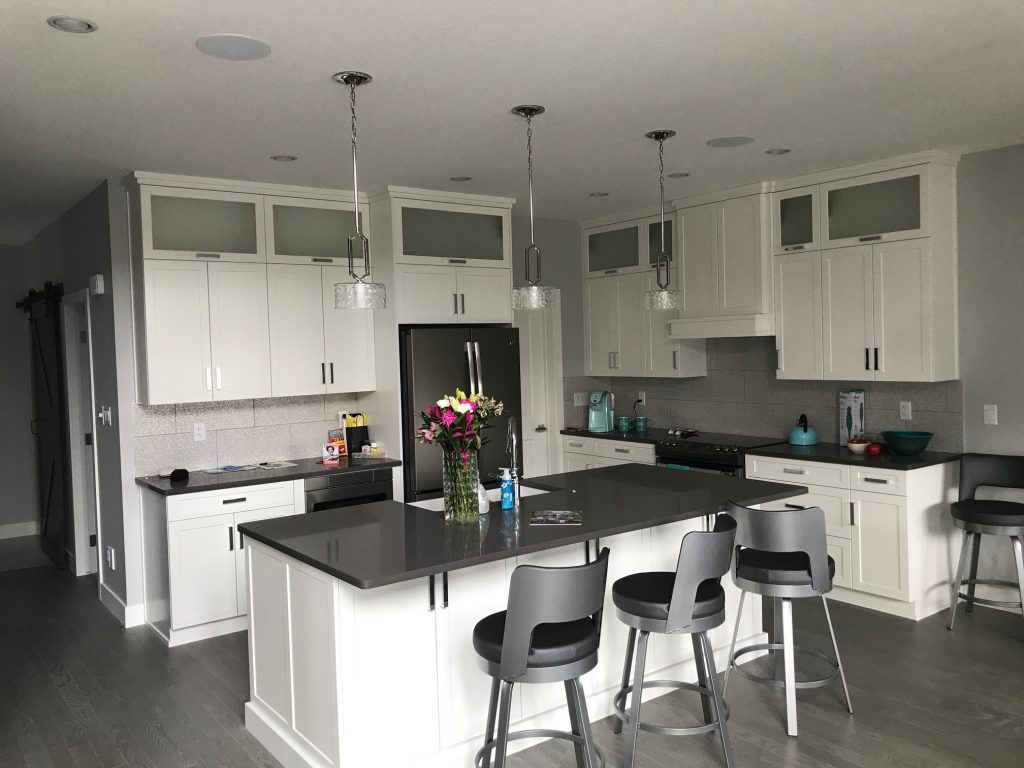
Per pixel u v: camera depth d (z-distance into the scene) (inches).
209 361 191.2
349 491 200.7
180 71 118.6
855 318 194.9
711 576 115.3
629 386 278.1
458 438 131.6
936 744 126.9
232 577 185.8
